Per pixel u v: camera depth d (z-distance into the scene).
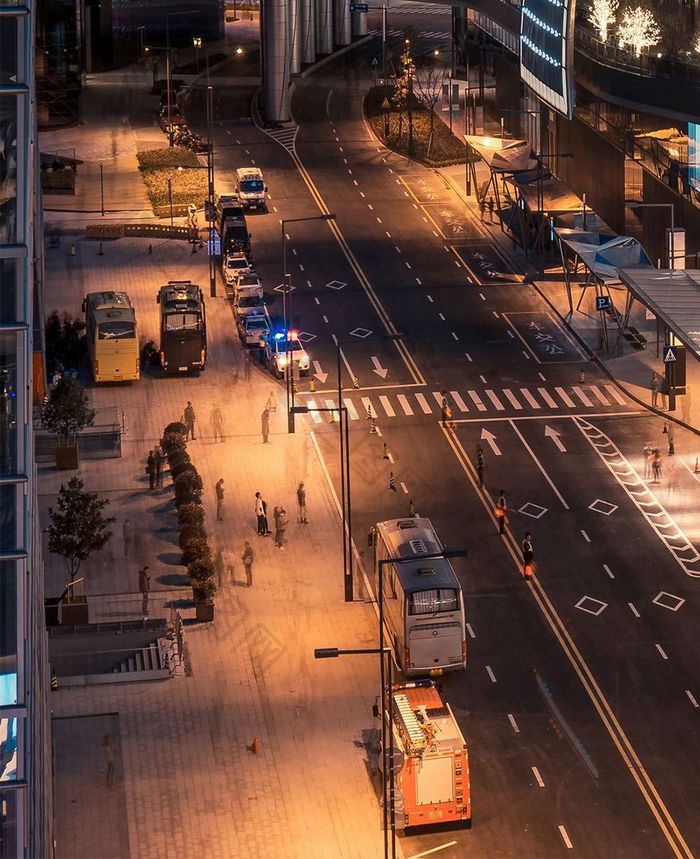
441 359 156.62
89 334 154.25
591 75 184.12
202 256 186.62
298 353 153.62
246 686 101.75
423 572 102.00
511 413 144.25
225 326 166.75
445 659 101.69
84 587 114.38
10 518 62.09
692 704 99.06
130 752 94.62
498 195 196.75
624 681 101.75
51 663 104.81
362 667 103.88
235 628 108.88
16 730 61.53
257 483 131.38
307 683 102.00
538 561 117.44
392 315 167.88
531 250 185.62
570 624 108.69
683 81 161.38
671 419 141.75
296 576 116.25
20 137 62.72
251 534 122.81
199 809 89.38
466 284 176.12
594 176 190.38
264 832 87.50
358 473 132.88
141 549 120.12
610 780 91.69
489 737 96.19
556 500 127.06
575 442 137.62
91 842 86.38
